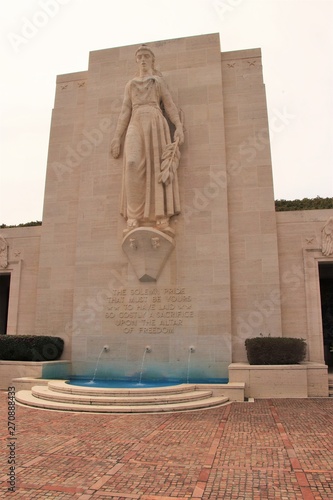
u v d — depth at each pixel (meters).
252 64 18.06
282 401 12.26
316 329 15.48
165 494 5.09
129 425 8.86
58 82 19.88
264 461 6.35
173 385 13.16
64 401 11.05
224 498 4.97
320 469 5.96
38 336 15.96
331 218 16.08
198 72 18.06
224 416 9.86
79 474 5.79
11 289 18.50
